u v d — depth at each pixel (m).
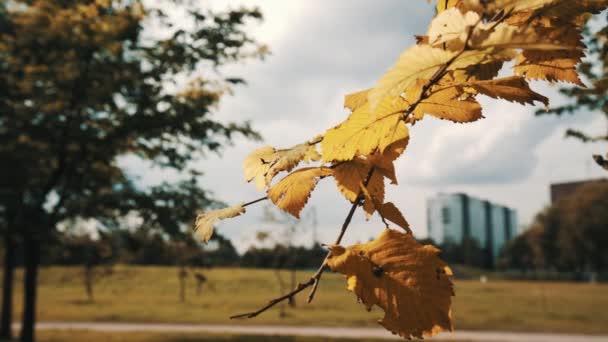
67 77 12.82
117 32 12.49
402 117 0.61
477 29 0.43
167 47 12.62
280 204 0.63
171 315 29.53
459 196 144.75
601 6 0.68
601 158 1.08
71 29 12.27
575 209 67.81
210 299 37.94
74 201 14.58
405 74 0.46
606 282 73.88
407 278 0.53
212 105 14.77
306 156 0.62
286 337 20.58
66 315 29.31
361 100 0.62
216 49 12.20
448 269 0.53
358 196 0.63
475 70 0.67
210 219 0.60
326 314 30.30
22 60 12.65
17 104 13.12
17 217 13.03
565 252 70.56
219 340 19.70
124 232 15.05
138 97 13.39
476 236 145.00
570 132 3.87
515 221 159.88
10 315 19.56
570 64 0.70
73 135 12.87
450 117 0.65
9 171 12.09
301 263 34.34
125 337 20.50
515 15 0.69
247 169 0.66
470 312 31.33
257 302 36.12
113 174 15.21
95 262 16.08
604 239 65.38
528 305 35.78
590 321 28.17
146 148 14.12
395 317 0.52
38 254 15.73
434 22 0.45
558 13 0.67
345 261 0.54
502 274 88.19
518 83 0.64
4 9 13.30
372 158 0.65
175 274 52.00
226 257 56.91
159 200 14.09
